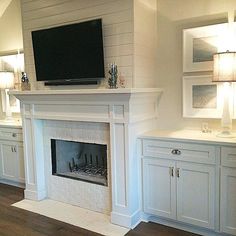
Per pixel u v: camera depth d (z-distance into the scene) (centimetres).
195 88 296
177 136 268
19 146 384
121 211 282
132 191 278
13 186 407
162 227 279
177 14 300
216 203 246
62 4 322
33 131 343
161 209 278
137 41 282
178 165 262
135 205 285
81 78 313
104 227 280
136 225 283
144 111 294
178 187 264
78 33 304
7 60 438
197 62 291
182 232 269
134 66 281
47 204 340
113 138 278
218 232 250
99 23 288
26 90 342
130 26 278
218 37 277
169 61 310
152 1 306
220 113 284
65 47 318
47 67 339
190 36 292
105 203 308
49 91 304
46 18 338
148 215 292
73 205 335
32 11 349
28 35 358
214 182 245
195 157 252
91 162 363
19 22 415
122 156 275
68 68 321
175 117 313
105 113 281
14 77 429
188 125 306
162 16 310
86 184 321
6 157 402
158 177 276
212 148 242
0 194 376
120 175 279
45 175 358
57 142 354
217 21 279
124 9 280
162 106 320
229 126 260
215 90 285
